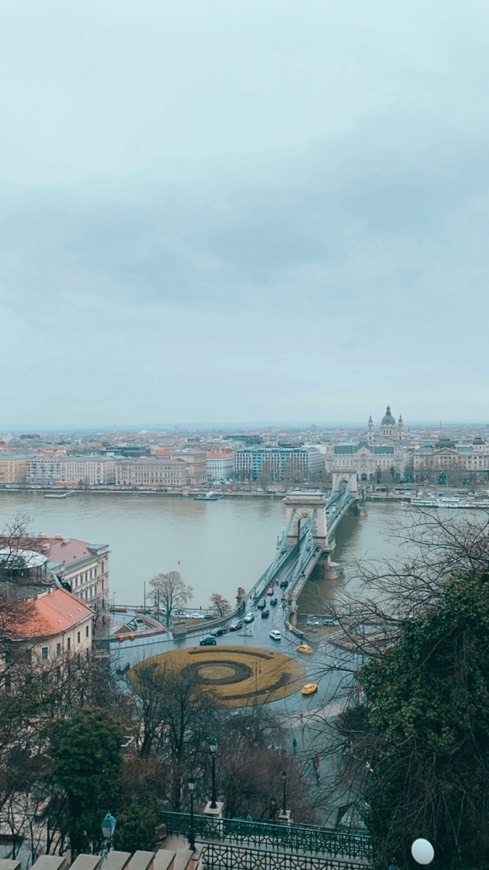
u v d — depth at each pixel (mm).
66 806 46250
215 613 163375
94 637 137500
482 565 35719
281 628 144750
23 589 102750
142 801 44219
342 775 37594
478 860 30422
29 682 61000
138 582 193375
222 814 46094
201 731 67938
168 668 111312
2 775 48656
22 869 43000
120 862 30469
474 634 31297
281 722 81438
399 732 31703
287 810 57094
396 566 77062
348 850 38344
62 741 43562
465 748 31297
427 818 31016
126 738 61000
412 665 33062
